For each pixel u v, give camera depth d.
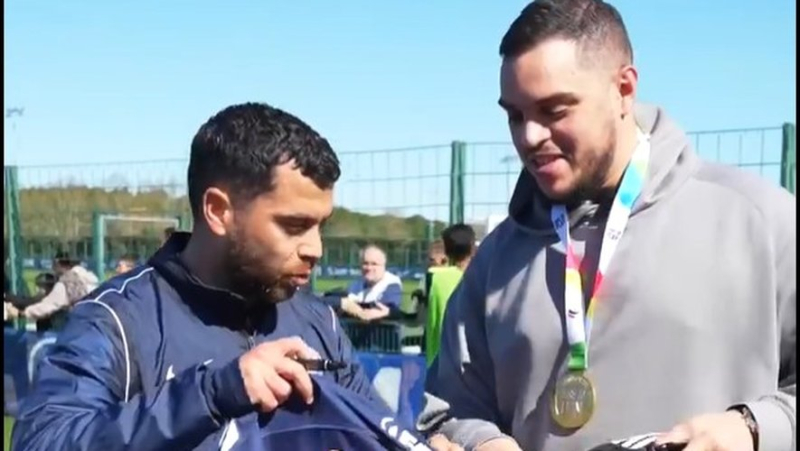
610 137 2.26
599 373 2.31
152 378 2.16
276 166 2.12
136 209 11.66
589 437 2.30
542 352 2.38
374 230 10.19
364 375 2.57
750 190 2.31
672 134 2.39
